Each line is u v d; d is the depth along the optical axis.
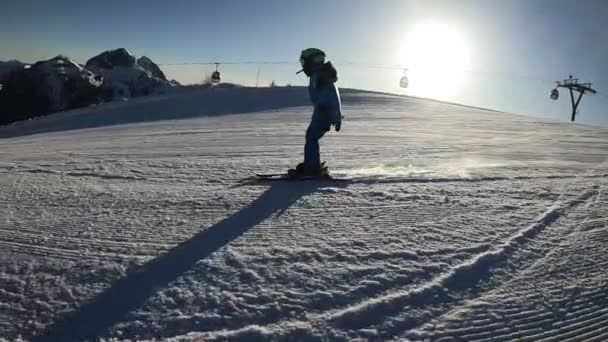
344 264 4.76
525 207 7.21
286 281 4.36
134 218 6.35
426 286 4.34
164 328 3.60
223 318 3.72
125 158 12.76
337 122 8.87
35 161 12.42
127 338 3.48
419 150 14.89
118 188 8.36
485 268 4.81
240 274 4.48
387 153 14.04
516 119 32.00
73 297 4.04
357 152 14.14
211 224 6.06
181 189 8.23
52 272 4.52
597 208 7.33
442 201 7.41
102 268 4.59
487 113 37.34
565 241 5.75
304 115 31.02
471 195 7.89
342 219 6.32
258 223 6.11
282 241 5.40
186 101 42.12
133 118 34.47
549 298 4.30
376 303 4.00
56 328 3.60
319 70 8.77
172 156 13.16
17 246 5.22
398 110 35.59
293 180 8.92
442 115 32.84
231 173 9.97
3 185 8.74
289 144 16.31
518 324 3.86
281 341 3.47
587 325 3.92
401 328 3.71
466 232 5.86
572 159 13.34
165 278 4.39
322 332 3.59
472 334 3.68
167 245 5.26
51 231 5.76
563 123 29.92
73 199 7.49
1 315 3.76
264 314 3.80
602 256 5.31
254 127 23.62
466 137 19.84
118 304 3.93
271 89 49.97
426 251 5.16
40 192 8.05
